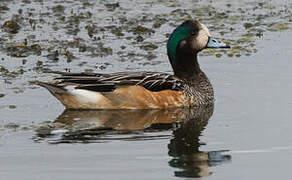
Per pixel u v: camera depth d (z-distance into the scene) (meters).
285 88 21.03
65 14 29.50
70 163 15.76
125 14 29.70
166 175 15.12
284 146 16.70
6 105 19.84
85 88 19.89
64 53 24.78
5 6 30.16
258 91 20.95
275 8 30.47
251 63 23.53
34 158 16.05
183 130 18.08
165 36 26.88
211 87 20.89
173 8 30.75
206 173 15.24
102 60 24.09
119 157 16.09
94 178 14.94
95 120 18.97
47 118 18.97
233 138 17.34
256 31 27.30
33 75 22.56
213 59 24.19
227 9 30.48
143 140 17.25
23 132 17.75
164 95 20.23
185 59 21.27
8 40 26.23
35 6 30.66
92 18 29.00
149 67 23.38
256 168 15.49
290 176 15.05
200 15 29.59
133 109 20.17
